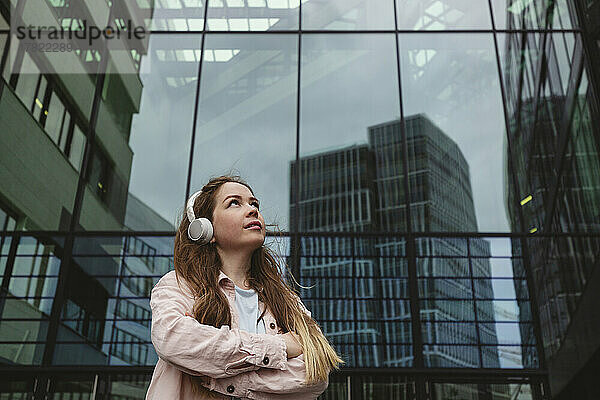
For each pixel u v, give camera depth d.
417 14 9.02
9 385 6.57
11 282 6.91
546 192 7.50
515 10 8.90
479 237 7.43
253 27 8.96
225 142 8.12
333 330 6.97
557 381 6.50
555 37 8.29
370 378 6.72
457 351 6.80
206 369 0.99
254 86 8.52
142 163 7.88
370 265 7.32
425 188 7.74
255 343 1.03
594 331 6.01
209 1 9.09
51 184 7.46
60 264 7.10
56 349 6.69
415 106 8.36
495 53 8.68
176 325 1.02
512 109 8.20
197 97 8.41
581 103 7.72
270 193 7.80
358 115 8.32
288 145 8.13
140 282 7.11
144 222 7.47
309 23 9.02
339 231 7.53
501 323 6.91
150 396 1.06
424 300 7.09
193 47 8.77
